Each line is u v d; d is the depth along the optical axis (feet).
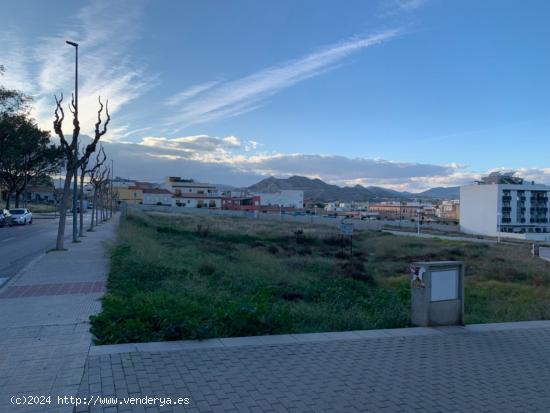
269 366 18.38
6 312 27.86
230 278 49.52
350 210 595.06
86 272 45.68
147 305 25.59
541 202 363.35
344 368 18.53
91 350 19.71
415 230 276.21
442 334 24.14
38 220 181.27
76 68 73.10
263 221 242.78
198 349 20.13
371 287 53.93
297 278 56.29
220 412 14.17
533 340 23.72
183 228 141.49
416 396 16.12
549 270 88.94
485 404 15.71
